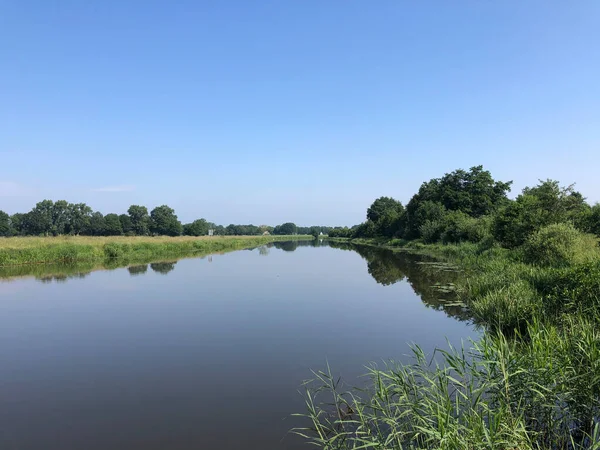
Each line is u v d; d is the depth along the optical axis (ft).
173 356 27.04
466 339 29.71
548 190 66.18
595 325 22.18
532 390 14.58
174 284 59.47
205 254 129.08
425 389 16.10
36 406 19.60
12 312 40.57
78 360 26.35
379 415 17.12
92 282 60.95
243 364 25.30
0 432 17.04
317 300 46.68
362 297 48.39
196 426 17.38
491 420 12.50
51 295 50.01
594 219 72.28
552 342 18.95
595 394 15.29
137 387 21.89
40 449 15.62
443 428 12.25
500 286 38.52
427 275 65.82
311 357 26.48
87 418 18.28
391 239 197.16
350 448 14.87
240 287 56.59
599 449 12.30
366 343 29.35
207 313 39.96
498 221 77.05
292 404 19.45
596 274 27.96
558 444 13.96
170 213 311.27
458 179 159.22
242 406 19.33
